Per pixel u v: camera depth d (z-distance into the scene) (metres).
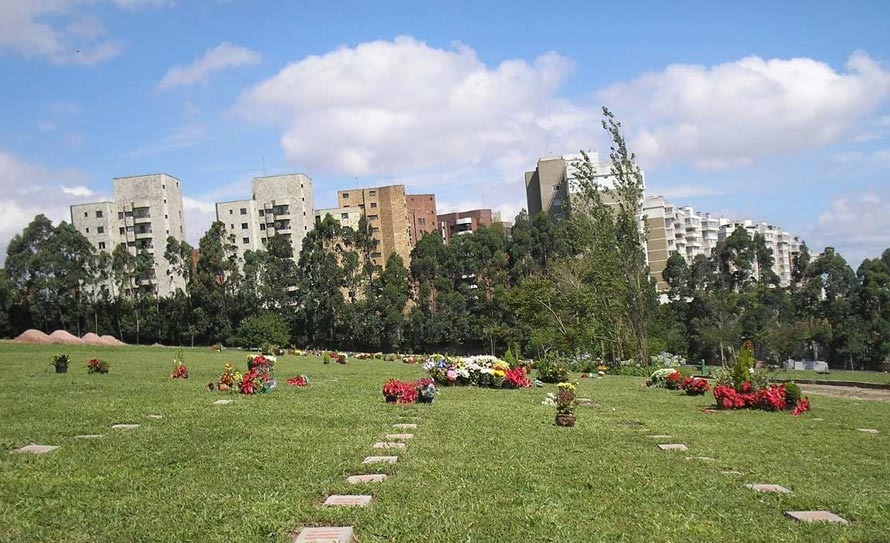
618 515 6.90
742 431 13.55
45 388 16.89
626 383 27.69
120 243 85.75
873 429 14.92
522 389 21.44
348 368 31.55
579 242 43.94
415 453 9.45
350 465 8.45
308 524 6.15
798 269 83.69
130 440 9.60
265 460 8.59
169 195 93.19
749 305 69.75
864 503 7.81
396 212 106.69
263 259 78.75
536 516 6.61
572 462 9.34
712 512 7.16
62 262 72.19
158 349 49.72
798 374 44.44
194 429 10.71
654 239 108.69
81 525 5.89
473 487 7.62
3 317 69.12
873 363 65.69
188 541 5.59
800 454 11.16
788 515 7.26
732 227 138.62
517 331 64.69
